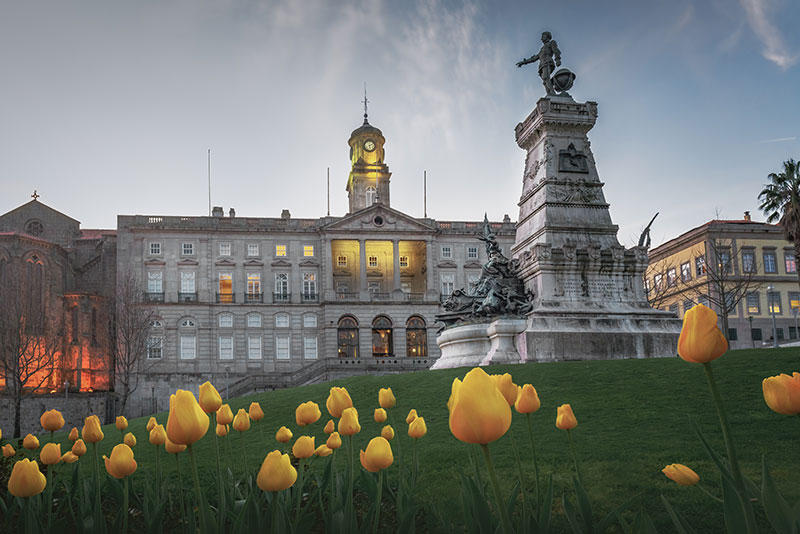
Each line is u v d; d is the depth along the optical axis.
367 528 3.84
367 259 81.56
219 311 74.19
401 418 15.89
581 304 23.91
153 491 5.69
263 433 16.25
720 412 2.86
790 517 2.79
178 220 75.50
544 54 27.36
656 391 15.01
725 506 2.88
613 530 6.00
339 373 64.88
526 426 12.78
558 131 25.88
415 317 76.94
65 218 83.69
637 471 8.48
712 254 72.69
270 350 74.38
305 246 77.50
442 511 4.45
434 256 79.12
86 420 4.81
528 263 24.84
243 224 76.81
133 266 73.81
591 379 17.06
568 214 25.08
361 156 92.00
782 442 9.76
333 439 5.23
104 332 72.06
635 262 24.55
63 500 5.03
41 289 70.12
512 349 23.30
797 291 74.56
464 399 2.31
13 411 59.66
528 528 3.55
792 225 42.97
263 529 3.59
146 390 68.12
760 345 72.31
